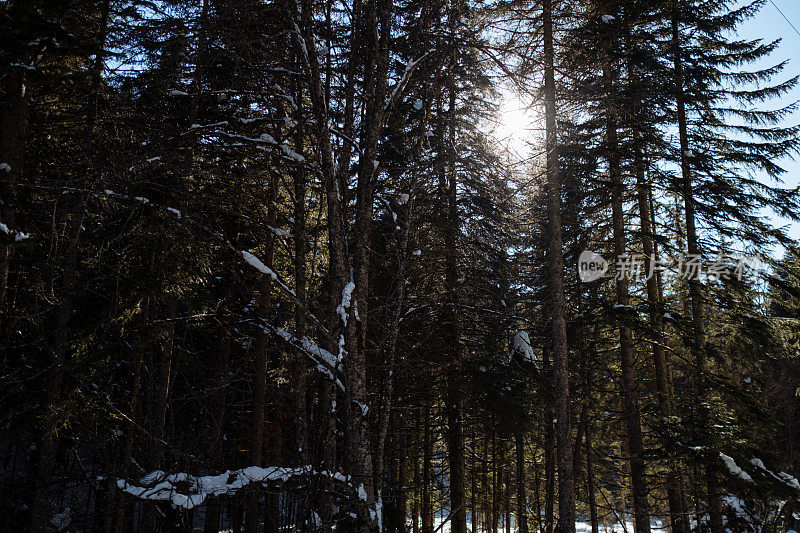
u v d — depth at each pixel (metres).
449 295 12.56
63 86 8.43
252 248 13.45
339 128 9.56
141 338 9.67
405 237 9.09
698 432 12.55
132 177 8.42
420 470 19.64
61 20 7.36
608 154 13.33
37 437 11.17
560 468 10.70
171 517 9.64
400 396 12.98
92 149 8.57
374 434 11.61
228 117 11.31
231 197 10.15
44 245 9.04
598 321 13.72
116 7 9.83
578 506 24.30
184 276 9.59
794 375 18.88
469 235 13.50
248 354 12.85
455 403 13.41
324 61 9.62
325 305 10.49
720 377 13.78
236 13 8.82
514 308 14.59
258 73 9.93
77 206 8.66
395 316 8.77
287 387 12.42
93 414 9.13
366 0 9.29
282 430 11.59
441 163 9.80
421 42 9.32
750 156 15.27
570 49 11.84
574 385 16.20
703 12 16.09
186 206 9.50
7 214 6.81
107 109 8.99
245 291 12.17
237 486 7.66
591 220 15.90
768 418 13.43
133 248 8.87
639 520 13.00
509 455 20.48
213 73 10.73
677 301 17.36
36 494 8.98
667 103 15.46
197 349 16.39
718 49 16.62
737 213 13.23
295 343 8.42
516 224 13.45
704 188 13.89
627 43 13.20
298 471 7.60
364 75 9.70
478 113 13.24
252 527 11.46
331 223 8.07
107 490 9.77
